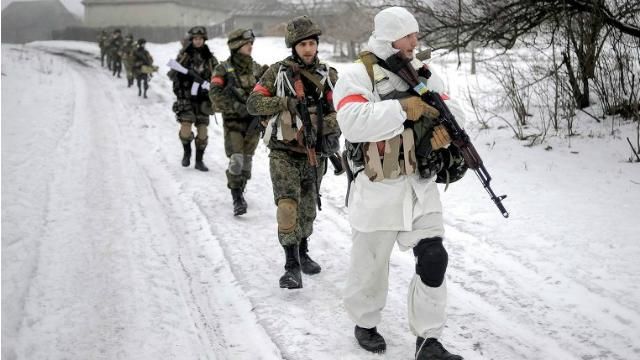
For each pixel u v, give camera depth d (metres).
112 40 21.22
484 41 8.47
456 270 4.39
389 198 3.00
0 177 7.27
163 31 51.84
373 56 3.01
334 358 3.29
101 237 5.38
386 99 2.99
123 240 5.30
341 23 23.25
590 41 7.75
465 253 4.66
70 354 3.41
